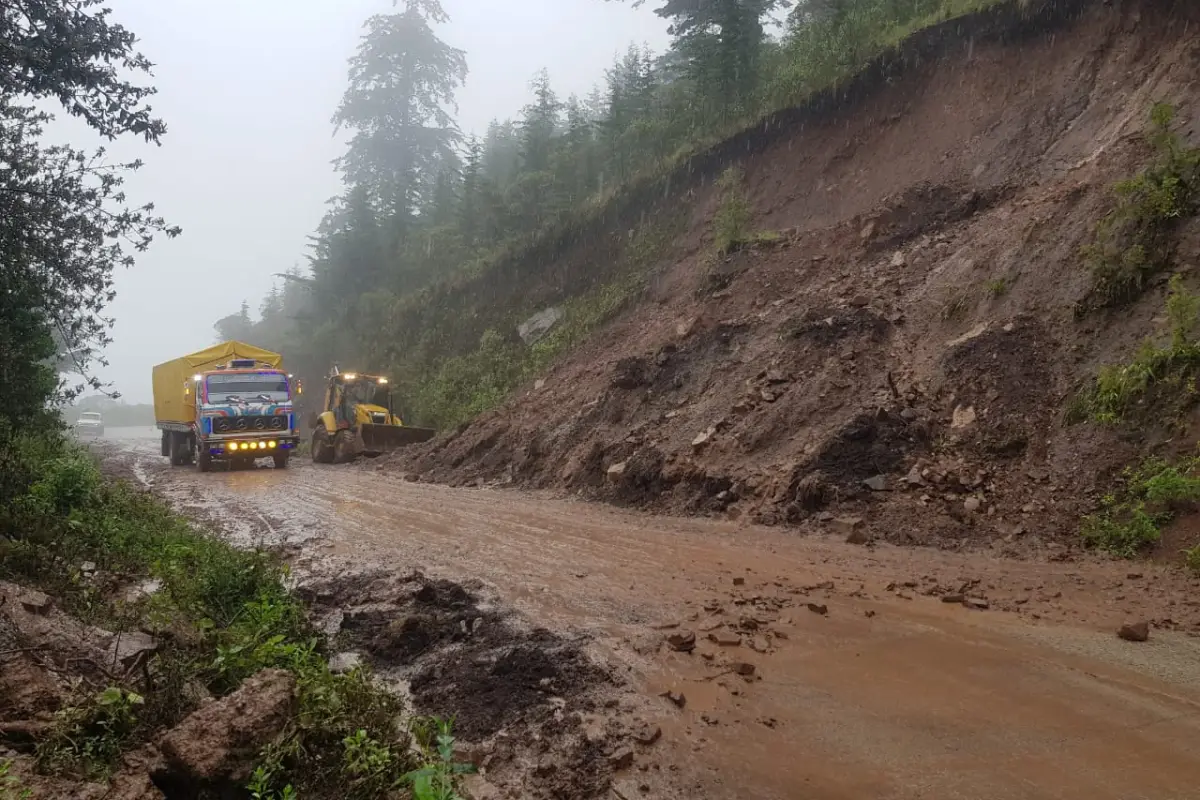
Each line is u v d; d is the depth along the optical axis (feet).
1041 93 54.80
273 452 73.97
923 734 14.69
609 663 18.75
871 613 21.84
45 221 33.04
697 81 91.35
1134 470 28.96
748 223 69.67
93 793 12.07
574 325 80.69
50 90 31.19
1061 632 19.75
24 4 30.01
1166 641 18.90
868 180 63.16
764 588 24.82
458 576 27.84
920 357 41.04
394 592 26.00
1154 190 35.88
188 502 49.19
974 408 35.88
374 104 177.58
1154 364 30.55
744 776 13.44
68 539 27.04
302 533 37.40
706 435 43.37
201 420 71.36
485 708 16.72
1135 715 15.08
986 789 12.67
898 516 31.73
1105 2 53.62
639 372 55.11
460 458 63.98
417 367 106.01
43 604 19.04
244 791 11.85
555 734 15.26
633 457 45.75
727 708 16.12
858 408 38.78
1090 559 26.40
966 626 20.52
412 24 177.17
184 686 15.70
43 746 12.99
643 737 14.80
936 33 64.08
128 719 14.05
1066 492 29.99
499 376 85.46
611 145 106.01
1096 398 32.07
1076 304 36.42
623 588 25.45
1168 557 25.18
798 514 34.27
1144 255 34.83
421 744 14.69
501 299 100.37
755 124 76.13
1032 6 57.88
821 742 14.55
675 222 80.64
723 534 33.60
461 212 132.46
